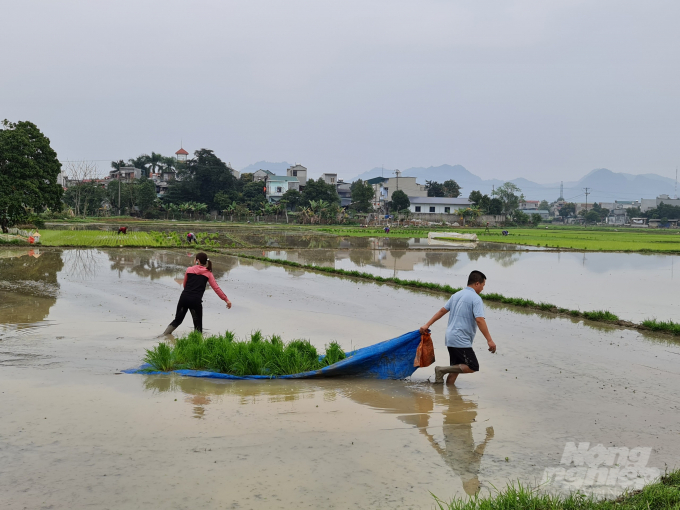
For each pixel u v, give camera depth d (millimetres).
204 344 7656
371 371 7074
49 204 36406
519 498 3648
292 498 3725
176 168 118875
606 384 6898
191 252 28672
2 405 5520
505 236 56125
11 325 9820
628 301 14625
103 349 8195
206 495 3732
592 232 75188
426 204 100188
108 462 4215
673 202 166625
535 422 5453
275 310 12305
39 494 3680
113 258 24375
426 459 4465
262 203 98938
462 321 6715
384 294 15336
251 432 4961
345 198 119000
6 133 34125
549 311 12914
